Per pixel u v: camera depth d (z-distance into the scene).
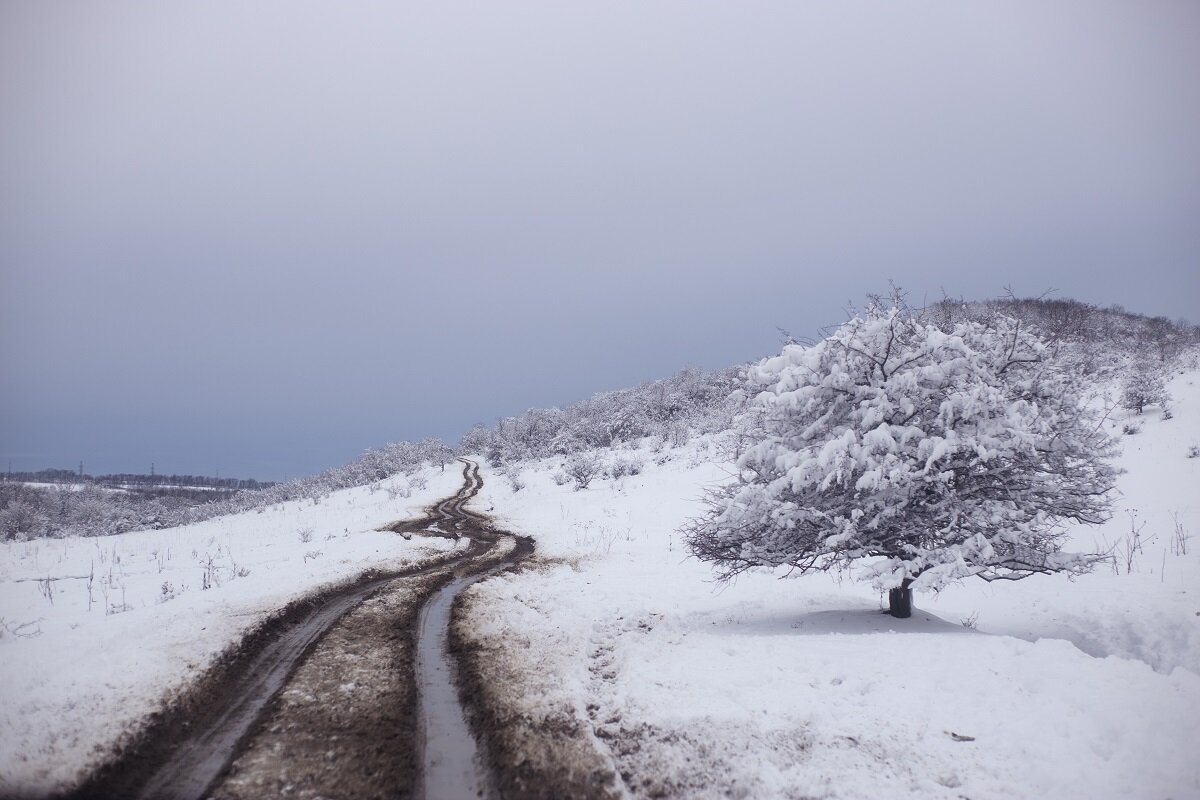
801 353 10.24
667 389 56.66
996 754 5.43
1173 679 6.28
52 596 12.66
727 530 9.73
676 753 5.98
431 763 6.15
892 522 9.18
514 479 38.12
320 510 35.34
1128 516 15.86
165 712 6.87
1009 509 8.94
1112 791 4.77
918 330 9.84
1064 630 10.02
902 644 8.00
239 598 11.80
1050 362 9.66
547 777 5.71
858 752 5.67
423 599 13.14
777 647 8.52
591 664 8.98
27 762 5.69
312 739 6.46
